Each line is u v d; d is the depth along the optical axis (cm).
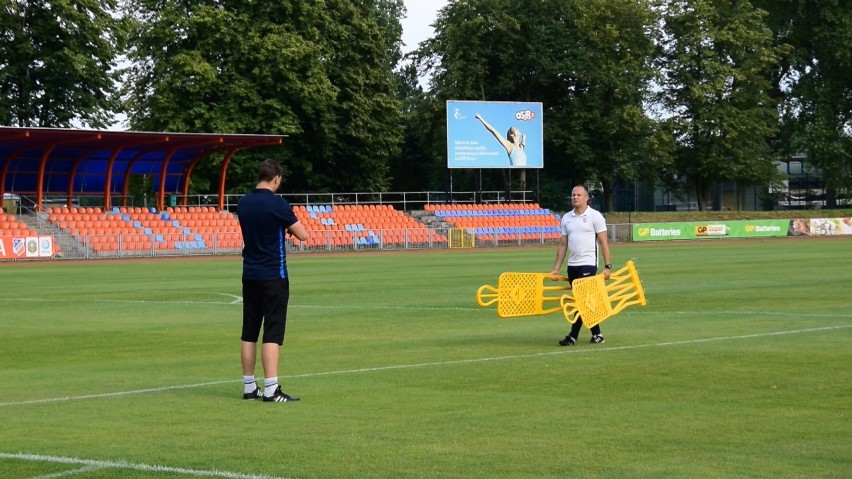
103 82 7162
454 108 7319
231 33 7219
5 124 6738
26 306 2603
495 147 7450
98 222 6116
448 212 7531
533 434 994
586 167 8731
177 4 7281
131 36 7575
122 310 2466
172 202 7006
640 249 5834
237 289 3156
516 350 1628
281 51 7200
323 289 3059
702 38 8769
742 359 1482
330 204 7319
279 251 1202
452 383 1311
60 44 6950
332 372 1421
